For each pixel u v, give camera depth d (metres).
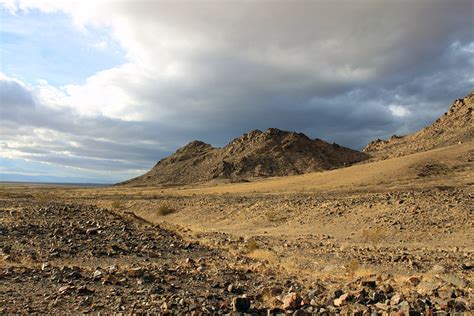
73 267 14.39
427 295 10.92
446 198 36.72
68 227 23.22
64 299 10.63
